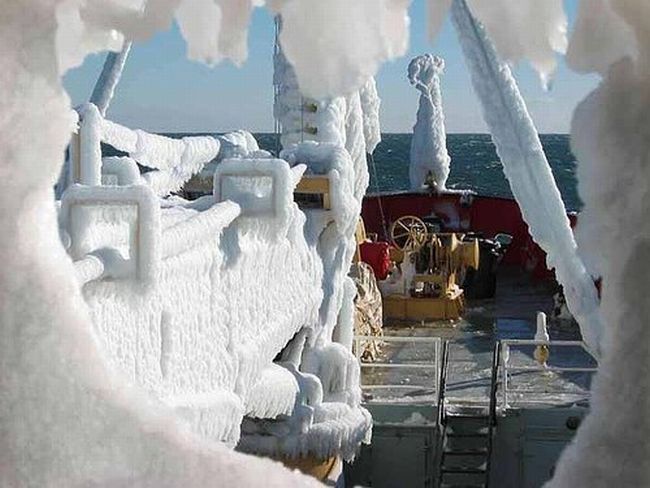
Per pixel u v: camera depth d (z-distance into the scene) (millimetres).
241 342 8039
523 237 25906
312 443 10445
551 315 20078
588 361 17000
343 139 13500
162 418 1518
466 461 13820
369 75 1735
